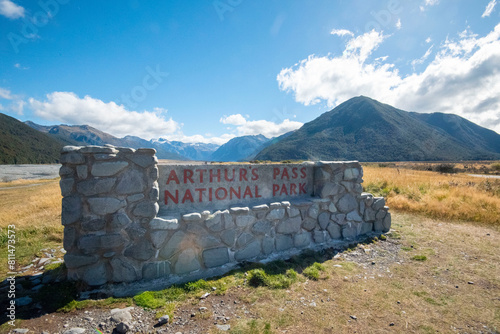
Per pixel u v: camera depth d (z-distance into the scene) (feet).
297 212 15.17
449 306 9.64
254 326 8.11
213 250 12.37
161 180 12.38
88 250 10.33
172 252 11.50
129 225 10.82
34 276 11.21
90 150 10.32
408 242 16.89
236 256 13.01
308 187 17.04
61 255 13.79
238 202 14.32
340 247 15.61
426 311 9.31
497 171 118.21
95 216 10.46
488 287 11.09
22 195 48.16
